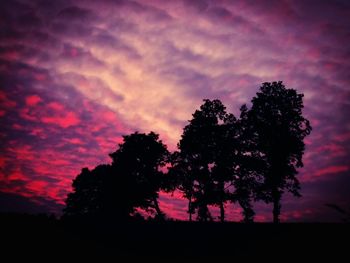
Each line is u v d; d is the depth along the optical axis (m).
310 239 23.55
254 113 38.75
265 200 37.53
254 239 26.19
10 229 23.12
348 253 19.75
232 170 39.12
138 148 47.12
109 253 22.34
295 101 38.38
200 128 40.50
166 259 22.44
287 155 37.16
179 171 41.75
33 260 17.83
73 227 29.67
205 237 28.70
